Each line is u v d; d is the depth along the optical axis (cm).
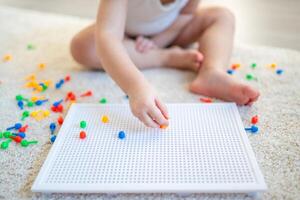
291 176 72
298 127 87
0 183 72
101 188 67
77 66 124
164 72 119
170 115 91
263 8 182
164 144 80
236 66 119
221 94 99
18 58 131
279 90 104
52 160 75
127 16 115
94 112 93
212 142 80
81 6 188
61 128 86
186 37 131
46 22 164
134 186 68
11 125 91
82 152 78
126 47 115
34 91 108
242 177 69
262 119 90
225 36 115
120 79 88
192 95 103
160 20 120
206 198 67
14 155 80
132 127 86
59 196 69
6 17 170
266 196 67
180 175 70
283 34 150
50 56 132
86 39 112
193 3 124
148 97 81
